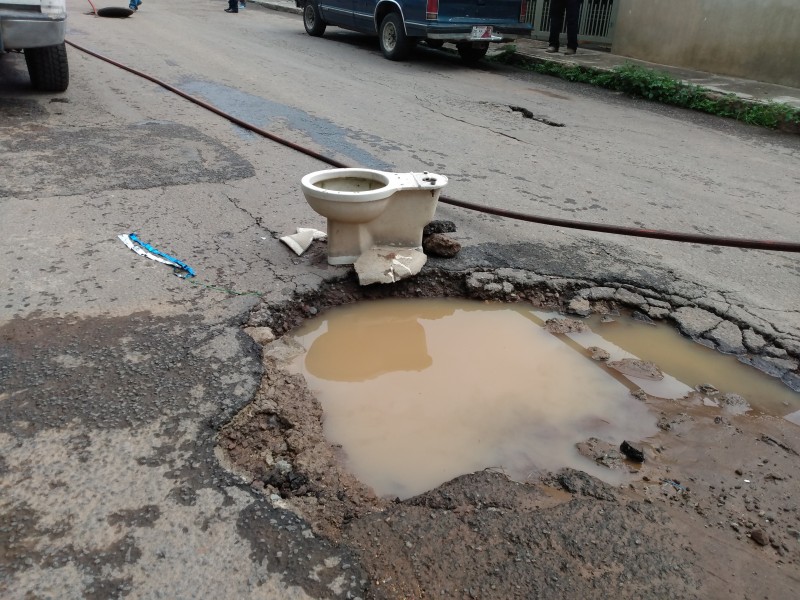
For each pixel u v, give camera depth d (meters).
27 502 2.21
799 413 3.19
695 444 2.93
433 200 4.05
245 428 2.69
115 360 2.96
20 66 8.62
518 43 13.92
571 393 3.27
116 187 4.93
